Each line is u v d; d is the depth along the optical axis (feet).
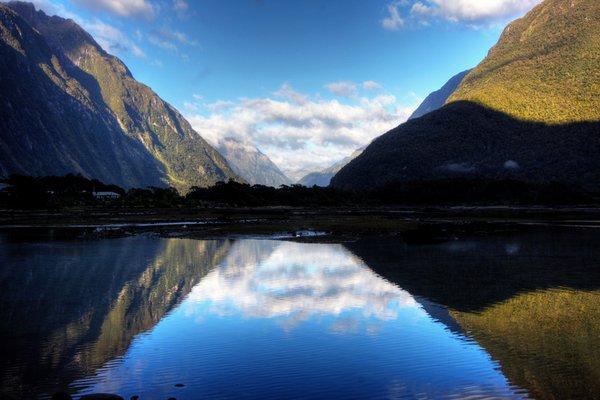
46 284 81.30
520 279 85.56
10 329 54.85
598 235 165.27
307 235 176.14
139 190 522.47
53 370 42.34
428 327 55.62
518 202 501.15
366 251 126.31
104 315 61.05
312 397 36.78
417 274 90.89
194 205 482.28
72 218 281.13
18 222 241.35
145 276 89.56
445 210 410.93
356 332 53.62
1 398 35.86
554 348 48.19
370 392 37.68
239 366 43.14
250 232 191.93
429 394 37.52
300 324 57.00
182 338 51.55
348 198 565.94
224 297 71.51
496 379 40.42
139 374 41.34
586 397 37.01
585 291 75.00
